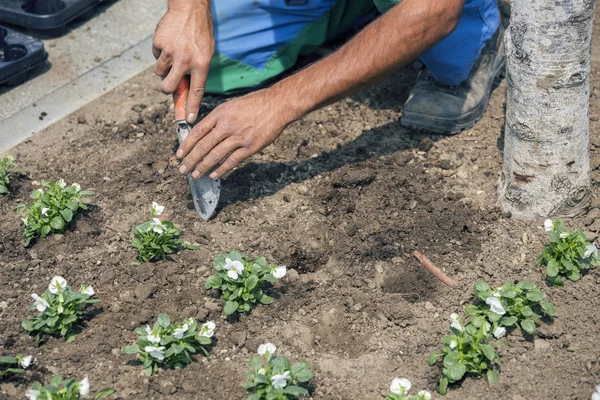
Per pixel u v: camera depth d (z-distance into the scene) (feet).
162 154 13.41
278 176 12.87
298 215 12.21
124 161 13.30
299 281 11.18
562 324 10.55
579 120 11.09
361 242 11.73
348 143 13.48
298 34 14.21
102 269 11.42
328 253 11.68
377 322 10.71
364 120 13.97
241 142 11.12
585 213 11.97
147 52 15.85
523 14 10.53
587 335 10.45
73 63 15.53
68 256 11.63
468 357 9.84
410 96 13.56
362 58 10.89
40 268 11.44
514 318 10.23
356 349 10.39
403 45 10.75
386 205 12.30
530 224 11.91
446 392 9.82
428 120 13.43
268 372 9.42
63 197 11.88
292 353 10.31
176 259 11.46
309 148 13.38
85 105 14.57
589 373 10.03
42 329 10.41
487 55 13.94
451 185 12.62
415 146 13.39
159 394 9.82
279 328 10.61
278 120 11.14
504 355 10.23
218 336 10.51
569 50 10.52
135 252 11.63
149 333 9.90
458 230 11.80
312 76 11.11
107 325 10.62
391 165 12.94
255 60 14.19
